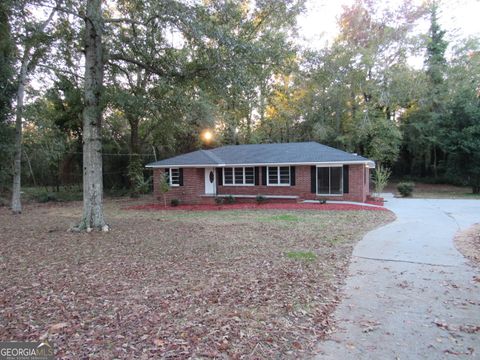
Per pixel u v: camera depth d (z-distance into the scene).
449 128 24.42
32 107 16.23
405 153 36.84
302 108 28.97
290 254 7.00
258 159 19.62
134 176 25.72
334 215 13.45
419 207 15.72
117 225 11.62
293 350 3.33
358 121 27.03
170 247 7.97
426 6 27.14
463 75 27.81
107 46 10.63
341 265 6.25
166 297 4.73
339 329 3.78
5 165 17.03
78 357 3.15
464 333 3.62
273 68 10.05
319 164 18.33
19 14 8.41
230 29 9.29
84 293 4.94
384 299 4.61
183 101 10.66
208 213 15.50
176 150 31.36
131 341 3.47
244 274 5.75
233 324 3.87
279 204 17.64
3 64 12.76
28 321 3.98
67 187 28.09
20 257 7.16
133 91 10.88
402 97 26.12
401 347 3.36
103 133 26.39
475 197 21.08
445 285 5.06
